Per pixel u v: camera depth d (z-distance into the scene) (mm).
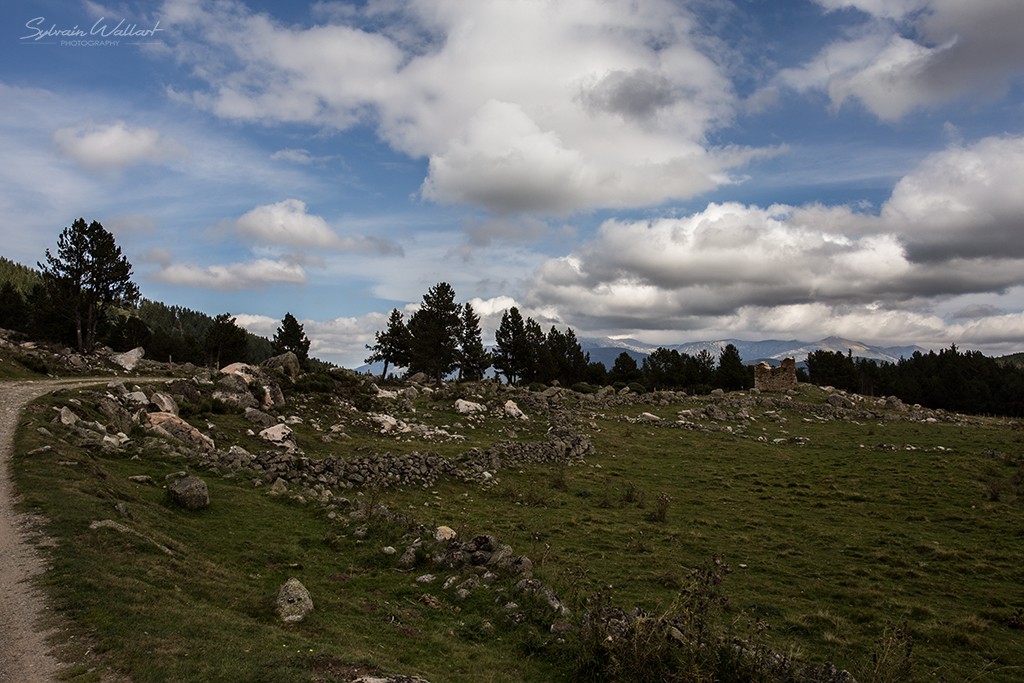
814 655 14516
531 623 13523
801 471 42062
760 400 81312
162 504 19750
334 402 52125
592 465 43531
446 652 11945
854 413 75188
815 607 18094
